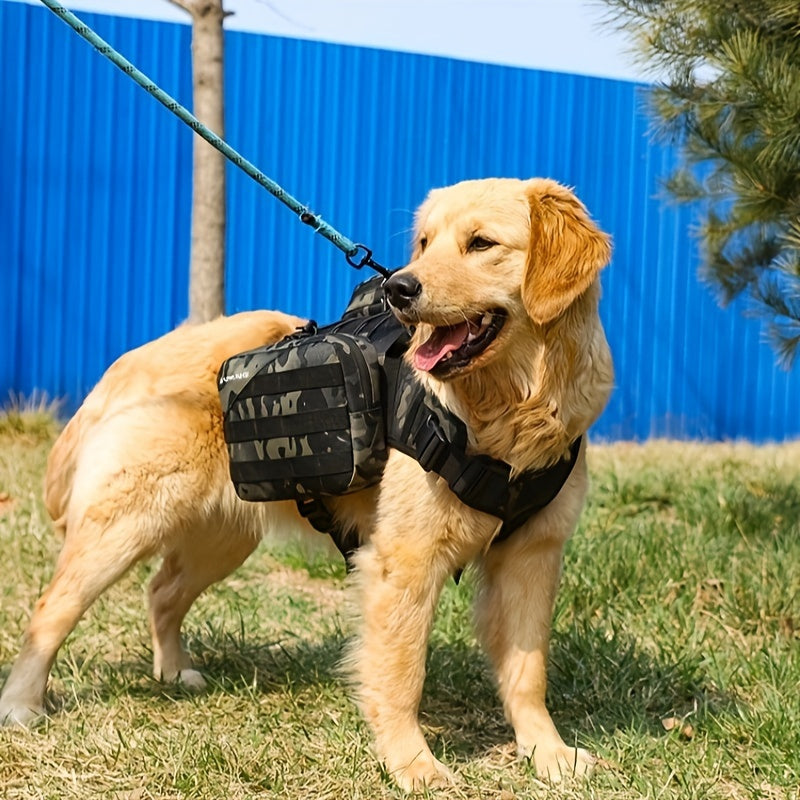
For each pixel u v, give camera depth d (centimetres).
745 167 296
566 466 210
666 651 243
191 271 362
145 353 232
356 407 210
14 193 456
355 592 214
